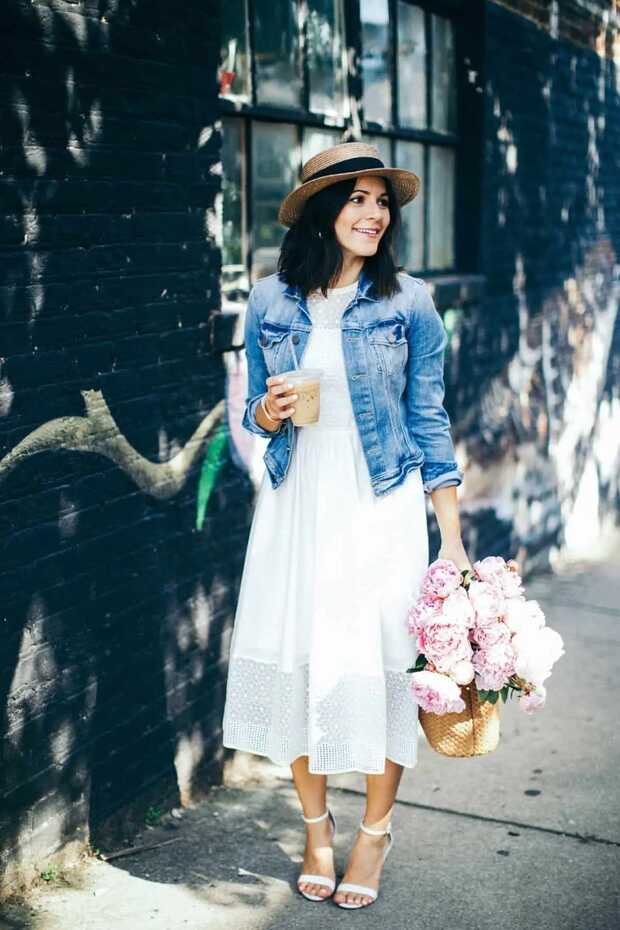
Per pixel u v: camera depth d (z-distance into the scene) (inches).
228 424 149.5
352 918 115.9
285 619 112.7
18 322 111.3
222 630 151.0
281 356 113.3
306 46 169.0
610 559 300.0
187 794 145.5
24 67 109.7
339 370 111.2
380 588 111.7
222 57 149.0
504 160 237.0
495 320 238.8
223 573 150.6
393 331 111.5
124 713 132.0
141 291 129.5
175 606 140.5
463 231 229.3
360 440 111.3
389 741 114.0
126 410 128.6
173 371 136.6
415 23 205.9
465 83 223.9
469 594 105.9
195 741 146.6
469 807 143.3
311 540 112.0
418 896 120.5
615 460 347.3
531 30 245.9
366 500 111.6
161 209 131.8
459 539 115.5
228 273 156.5
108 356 124.9
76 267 118.6
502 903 119.0
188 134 135.7
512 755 160.9
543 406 275.6
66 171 116.2
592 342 313.6
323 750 111.2
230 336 146.0
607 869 126.6
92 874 124.1
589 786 150.0
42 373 115.1
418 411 115.3
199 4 135.5
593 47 291.0
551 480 285.6
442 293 205.6
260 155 161.0
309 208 111.0
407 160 207.2
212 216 141.9
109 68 121.2
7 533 112.1
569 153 279.4
